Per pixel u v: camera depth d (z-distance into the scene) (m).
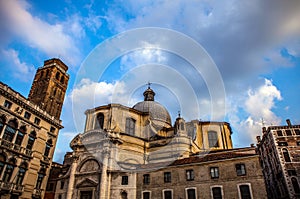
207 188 32.16
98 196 37.41
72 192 40.56
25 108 43.31
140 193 36.09
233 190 30.67
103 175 38.62
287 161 46.66
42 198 43.91
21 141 41.56
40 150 45.53
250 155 31.67
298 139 48.19
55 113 59.84
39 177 44.59
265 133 55.34
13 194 38.03
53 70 63.12
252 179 30.25
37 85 62.31
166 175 35.78
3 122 38.47
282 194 47.34
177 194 33.53
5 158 38.03
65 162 52.81
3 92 38.72
